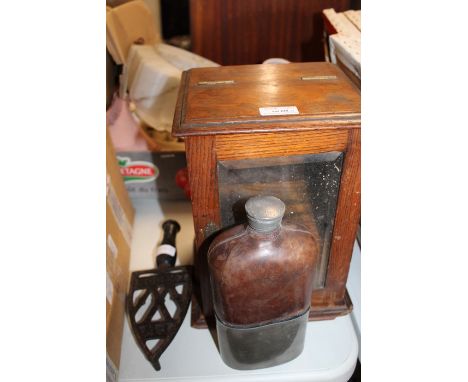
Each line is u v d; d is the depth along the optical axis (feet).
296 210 2.35
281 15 3.63
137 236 3.67
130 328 2.86
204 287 2.62
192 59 3.49
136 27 3.51
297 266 2.03
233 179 2.16
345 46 2.77
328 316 2.79
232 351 2.41
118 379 2.55
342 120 1.97
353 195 2.26
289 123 1.94
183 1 3.68
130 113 3.59
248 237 1.98
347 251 2.52
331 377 2.54
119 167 3.72
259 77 2.46
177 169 3.89
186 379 2.54
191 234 3.69
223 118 1.98
